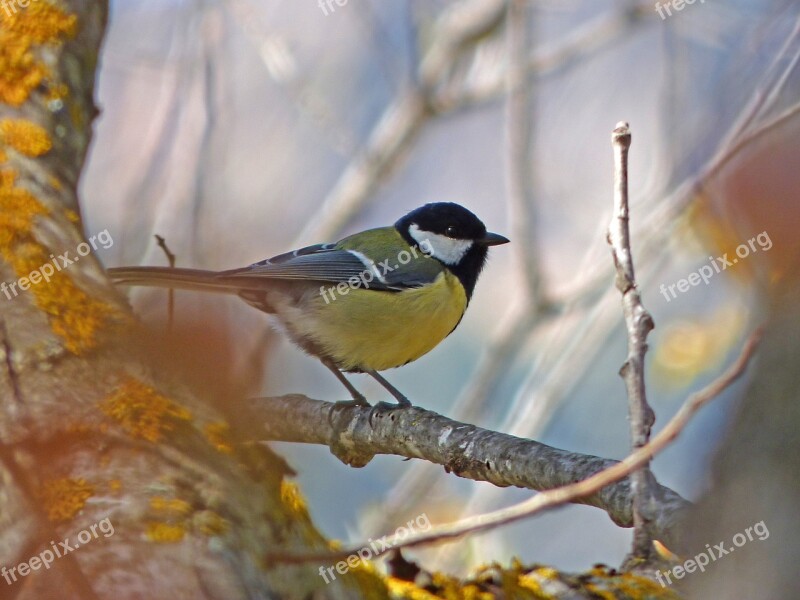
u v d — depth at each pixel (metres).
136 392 4.85
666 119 11.94
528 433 11.19
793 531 3.20
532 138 12.34
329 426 7.46
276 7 16.09
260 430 7.10
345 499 13.68
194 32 11.94
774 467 3.29
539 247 13.02
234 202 13.98
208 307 6.72
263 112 15.34
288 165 15.06
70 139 6.58
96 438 4.62
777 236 3.96
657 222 11.29
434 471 12.00
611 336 12.46
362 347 10.02
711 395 3.96
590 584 5.84
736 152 5.32
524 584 5.91
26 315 5.12
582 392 14.23
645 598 5.69
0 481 4.48
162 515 4.33
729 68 11.40
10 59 6.55
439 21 14.91
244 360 7.09
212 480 4.60
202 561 4.21
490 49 14.52
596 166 14.59
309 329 9.92
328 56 16.06
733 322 11.46
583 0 15.99
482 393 12.27
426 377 15.70
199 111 11.74
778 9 11.16
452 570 10.67
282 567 4.55
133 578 4.12
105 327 5.26
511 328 12.41
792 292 3.42
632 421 4.77
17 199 5.81
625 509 5.26
